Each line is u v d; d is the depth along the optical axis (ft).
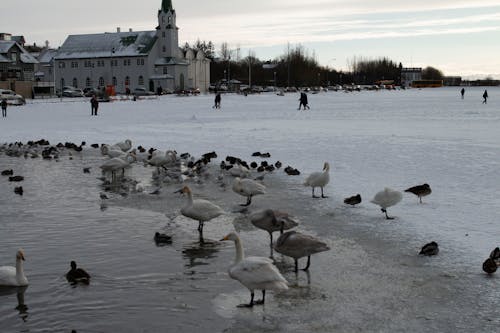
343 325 31.30
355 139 111.45
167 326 31.71
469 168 75.36
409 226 49.34
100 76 455.63
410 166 78.33
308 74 604.90
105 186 71.46
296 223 44.91
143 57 440.04
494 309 32.86
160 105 252.01
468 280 37.09
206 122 161.27
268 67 653.30
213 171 81.00
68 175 80.23
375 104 260.42
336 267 40.22
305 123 153.69
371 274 38.68
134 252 44.34
